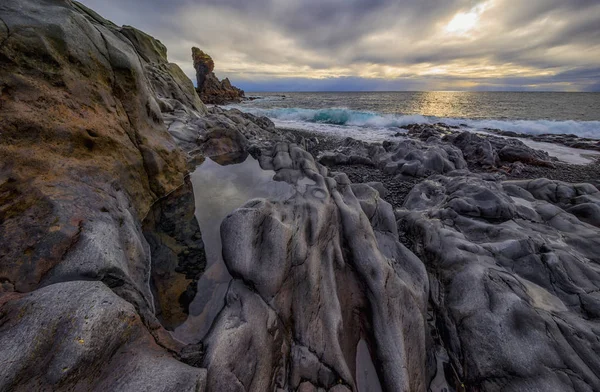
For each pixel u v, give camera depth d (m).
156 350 3.33
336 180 8.53
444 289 6.45
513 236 7.28
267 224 5.61
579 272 6.19
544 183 10.58
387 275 5.72
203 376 3.04
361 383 4.83
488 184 10.68
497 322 5.22
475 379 4.87
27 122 4.45
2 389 2.13
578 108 62.00
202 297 4.87
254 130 19.42
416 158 16.23
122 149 6.36
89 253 3.56
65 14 5.59
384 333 5.12
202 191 8.48
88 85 5.75
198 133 13.07
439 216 8.95
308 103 73.88
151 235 6.27
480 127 32.66
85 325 2.67
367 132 29.78
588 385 4.27
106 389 2.57
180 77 21.64
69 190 4.40
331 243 6.21
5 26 4.54
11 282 3.07
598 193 9.56
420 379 4.89
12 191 3.85
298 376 4.31
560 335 4.87
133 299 3.77
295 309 4.96
